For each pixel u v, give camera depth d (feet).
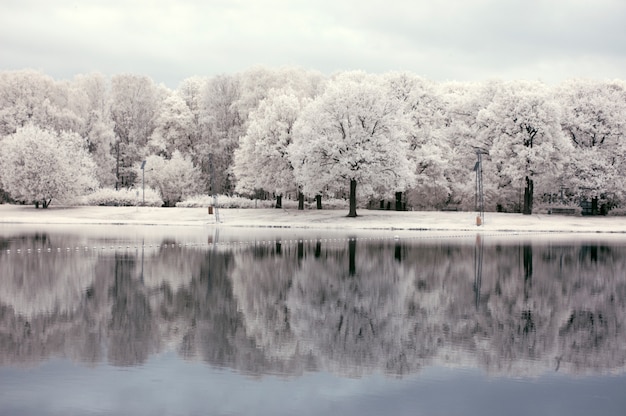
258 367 49.80
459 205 289.53
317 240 159.63
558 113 241.76
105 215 253.85
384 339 58.80
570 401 42.70
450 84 329.52
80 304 73.20
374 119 227.40
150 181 312.09
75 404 41.14
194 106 356.79
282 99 262.06
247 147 264.52
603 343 58.13
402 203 292.20
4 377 46.47
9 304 72.90
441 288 86.99
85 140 313.12
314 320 66.33
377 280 93.25
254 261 113.80
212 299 77.15
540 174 244.63
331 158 231.30
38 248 134.41
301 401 42.37
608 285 90.63
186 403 41.63
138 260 114.21
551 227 210.59
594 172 247.91
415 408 41.27
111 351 53.78
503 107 248.32
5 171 270.46
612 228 209.26
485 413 40.42
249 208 282.56
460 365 50.93
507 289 86.74
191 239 160.15
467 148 267.39
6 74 319.88
